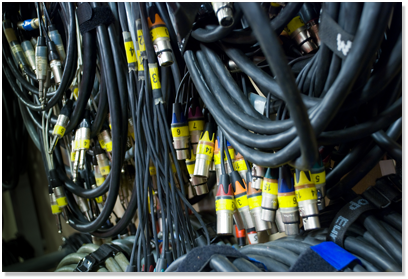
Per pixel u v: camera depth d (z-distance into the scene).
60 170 0.97
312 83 0.50
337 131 0.45
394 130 0.50
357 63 0.37
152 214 0.68
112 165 0.79
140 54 0.69
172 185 0.68
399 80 0.48
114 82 0.75
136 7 0.68
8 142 1.41
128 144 0.93
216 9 0.47
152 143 0.69
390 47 0.44
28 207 1.54
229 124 0.52
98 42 0.75
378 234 0.49
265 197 0.55
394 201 0.52
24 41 0.96
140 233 0.69
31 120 1.10
